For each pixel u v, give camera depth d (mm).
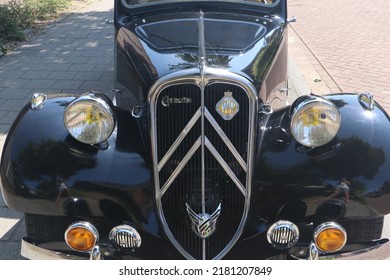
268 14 4035
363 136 2777
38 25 10344
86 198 2678
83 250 2643
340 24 10930
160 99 2625
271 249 2732
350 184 2637
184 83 2576
